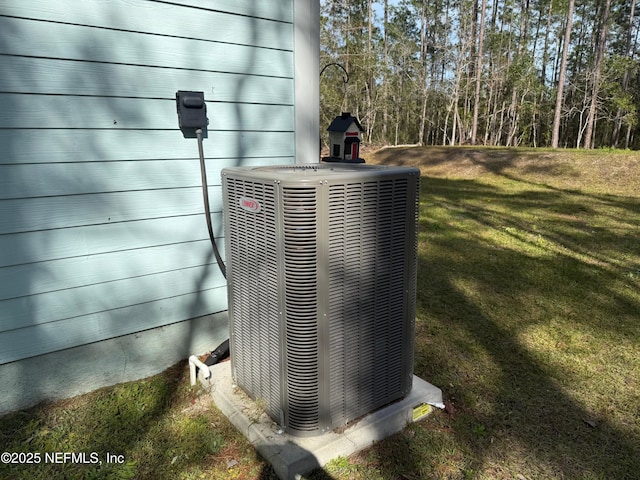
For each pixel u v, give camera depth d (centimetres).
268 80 256
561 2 2930
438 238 589
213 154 244
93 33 199
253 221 177
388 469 176
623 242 563
